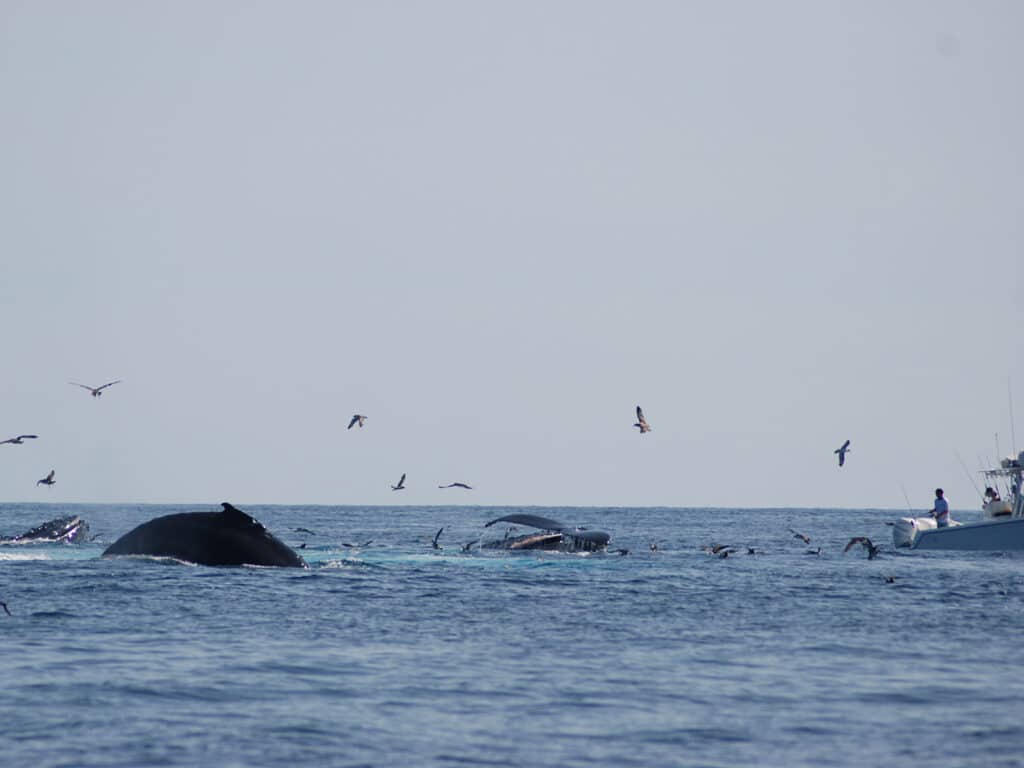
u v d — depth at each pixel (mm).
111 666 83500
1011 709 73562
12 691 74250
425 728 67125
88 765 58031
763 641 101375
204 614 111688
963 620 117688
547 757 61281
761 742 64812
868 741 65188
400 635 101875
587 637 102562
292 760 59719
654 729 67625
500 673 84125
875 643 100812
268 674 81938
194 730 65438
